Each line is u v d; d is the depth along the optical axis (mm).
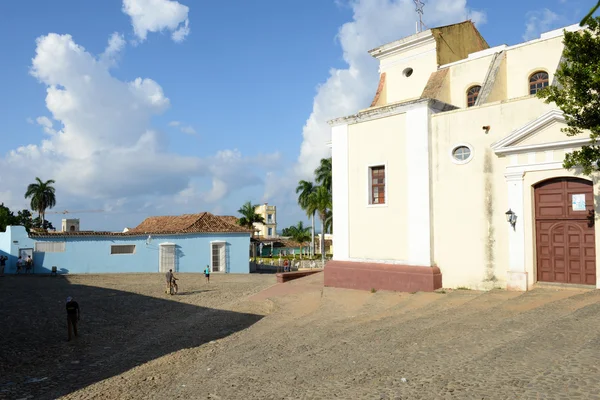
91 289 26016
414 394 6281
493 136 14539
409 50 20844
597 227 12516
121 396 8305
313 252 63875
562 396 5664
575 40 10086
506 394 5906
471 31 21875
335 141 18922
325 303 15852
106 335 14711
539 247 13781
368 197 17703
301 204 56031
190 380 8664
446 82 18859
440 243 15695
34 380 10008
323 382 7406
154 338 14047
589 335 8133
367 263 17531
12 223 55344
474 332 9570
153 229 41438
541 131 13398
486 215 14641
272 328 13375
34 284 28359
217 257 38156
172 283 24438
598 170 10641
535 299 12016
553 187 13547
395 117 16953
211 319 16531
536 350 7617
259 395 7164
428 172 15859
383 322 11992
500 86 17016
